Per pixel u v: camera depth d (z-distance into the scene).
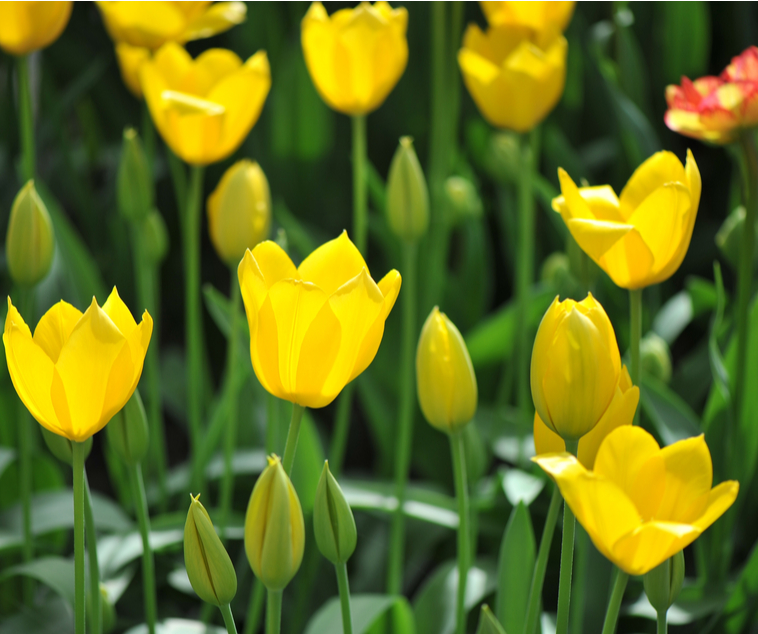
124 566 1.85
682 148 3.18
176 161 2.46
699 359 2.34
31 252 1.63
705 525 1.40
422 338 1.54
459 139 3.21
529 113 1.94
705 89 1.68
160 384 2.67
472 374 1.54
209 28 2.05
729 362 1.79
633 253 1.51
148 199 1.96
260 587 1.71
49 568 1.69
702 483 1.42
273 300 1.44
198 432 2.08
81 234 3.31
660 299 2.75
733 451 1.71
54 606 1.78
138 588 2.01
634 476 1.42
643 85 2.63
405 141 1.73
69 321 1.48
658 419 1.77
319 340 1.44
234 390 1.80
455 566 1.79
